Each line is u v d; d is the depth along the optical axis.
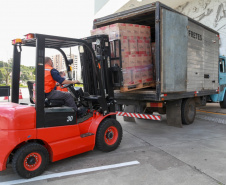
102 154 3.99
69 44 3.89
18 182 2.94
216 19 11.49
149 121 6.92
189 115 6.40
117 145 4.22
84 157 3.85
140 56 4.79
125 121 6.95
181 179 2.98
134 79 4.60
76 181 2.96
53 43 3.76
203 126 6.18
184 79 5.51
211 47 7.17
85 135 3.70
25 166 2.98
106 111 4.05
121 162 3.60
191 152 4.03
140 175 3.11
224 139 4.86
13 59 3.56
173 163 3.53
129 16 5.12
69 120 3.44
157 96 4.77
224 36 11.17
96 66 3.87
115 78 4.32
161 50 4.68
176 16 5.09
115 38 4.28
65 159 3.76
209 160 3.64
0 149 2.79
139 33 4.78
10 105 3.16
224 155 3.87
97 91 4.14
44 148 3.13
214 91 7.60
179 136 5.14
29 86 3.69
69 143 3.40
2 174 3.22
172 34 4.97
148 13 5.14
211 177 3.03
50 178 3.05
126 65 4.39
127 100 5.75
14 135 2.79
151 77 5.17
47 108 3.28
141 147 4.36
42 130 3.07
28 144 3.00
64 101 3.67
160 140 4.83
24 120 2.89
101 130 3.90
